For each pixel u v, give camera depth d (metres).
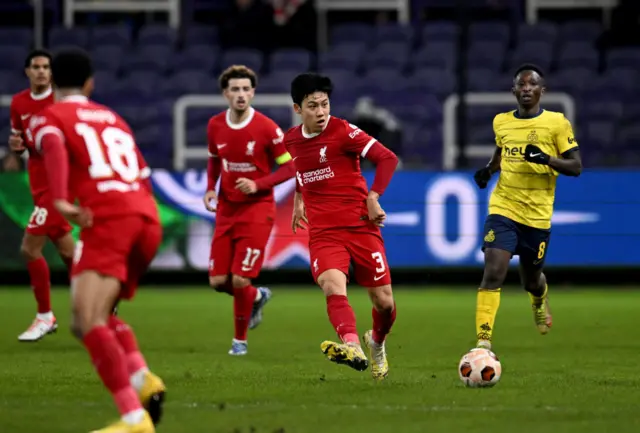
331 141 25.12
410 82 68.12
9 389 25.17
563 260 55.28
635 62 70.38
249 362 30.41
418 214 55.47
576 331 38.59
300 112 25.36
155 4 73.69
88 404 23.00
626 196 55.19
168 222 55.62
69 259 35.75
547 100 66.12
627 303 49.50
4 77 69.38
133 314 45.12
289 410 22.02
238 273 32.41
